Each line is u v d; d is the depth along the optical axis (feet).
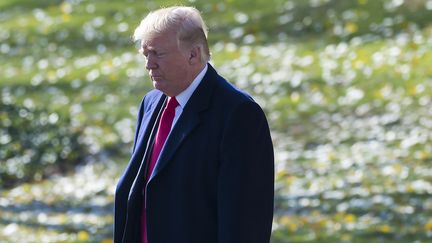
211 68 37.09
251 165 35.42
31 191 107.55
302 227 84.99
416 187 96.02
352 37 149.59
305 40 151.84
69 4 180.75
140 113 39.22
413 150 108.68
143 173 37.14
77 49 160.25
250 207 35.22
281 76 136.77
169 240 35.86
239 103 35.70
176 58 35.63
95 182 109.09
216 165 35.60
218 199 35.29
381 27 150.82
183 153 35.86
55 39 164.96
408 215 88.02
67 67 151.64
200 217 35.65
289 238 81.35
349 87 131.13
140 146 37.88
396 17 152.87
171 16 35.60
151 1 176.86
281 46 150.20
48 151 120.26
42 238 82.38
